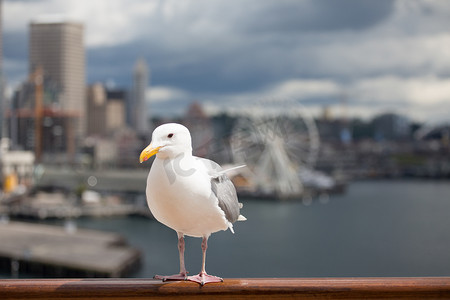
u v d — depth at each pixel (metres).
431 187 131.38
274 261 43.78
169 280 3.18
